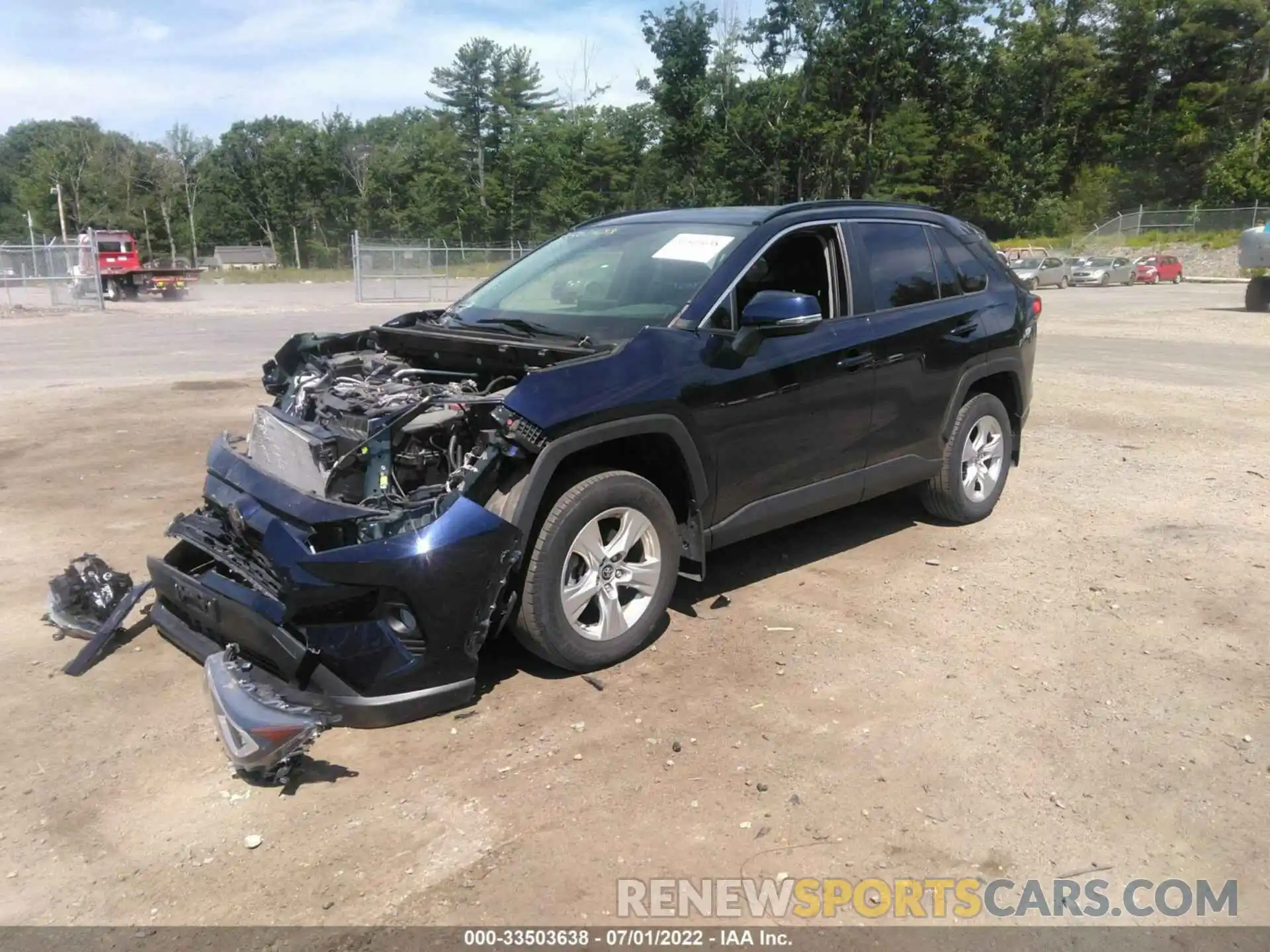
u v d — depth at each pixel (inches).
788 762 135.2
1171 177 2630.4
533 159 2822.3
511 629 154.4
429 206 2886.3
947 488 227.6
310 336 196.7
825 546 224.4
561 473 155.7
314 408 169.9
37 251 1130.7
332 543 134.7
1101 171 2682.1
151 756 137.5
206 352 626.2
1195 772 134.0
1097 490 273.7
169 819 123.3
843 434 193.8
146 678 160.7
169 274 1338.6
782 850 117.4
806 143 2285.9
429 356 187.5
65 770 134.2
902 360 203.0
